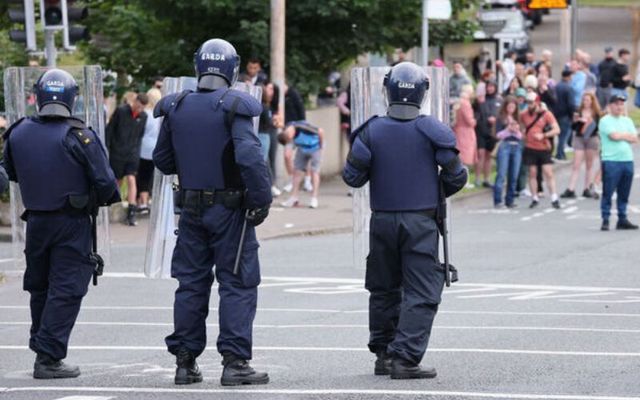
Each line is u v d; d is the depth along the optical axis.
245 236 19.36
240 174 19.22
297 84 56.81
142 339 24.78
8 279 33.59
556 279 33.69
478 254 38.78
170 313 28.09
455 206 52.69
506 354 22.38
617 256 38.19
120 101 58.03
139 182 47.25
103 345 24.11
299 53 57.03
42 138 20.22
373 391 18.94
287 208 49.25
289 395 18.64
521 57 72.38
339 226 45.09
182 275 19.61
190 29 57.84
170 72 58.12
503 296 30.52
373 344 20.42
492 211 51.06
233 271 19.33
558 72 100.75
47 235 20.31
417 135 19.89
